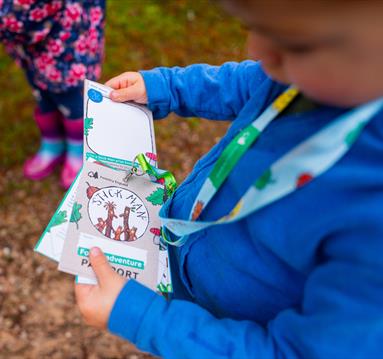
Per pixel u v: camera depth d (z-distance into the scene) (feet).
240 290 2.64
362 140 1.95
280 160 2.12
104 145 3.12
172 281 3.33
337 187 2.00
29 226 6.37
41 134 6.68
